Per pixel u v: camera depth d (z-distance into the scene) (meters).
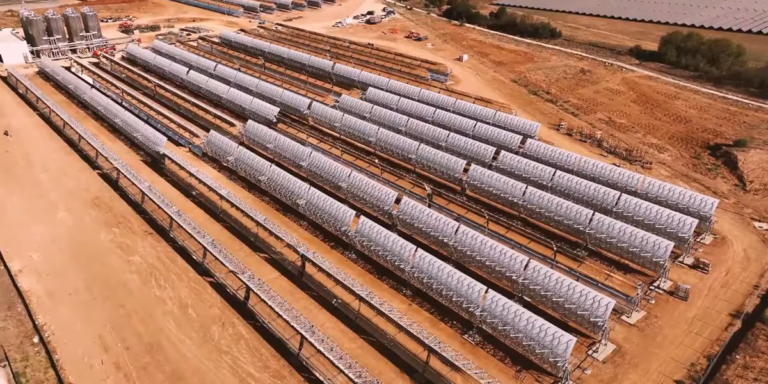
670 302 28.31
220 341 24.97
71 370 23.20
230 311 26.75
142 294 27.59
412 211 31.86
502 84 60.91
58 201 35.16
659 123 50.69
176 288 28.06
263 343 24.97
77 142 42.78
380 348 25.02
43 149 41.75
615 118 51.81
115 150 42.44
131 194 35.72
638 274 30.44
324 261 28.20
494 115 46.94
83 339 24.78
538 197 33.94
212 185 34.94
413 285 28.94
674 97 57.06
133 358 23.92
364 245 29.89
